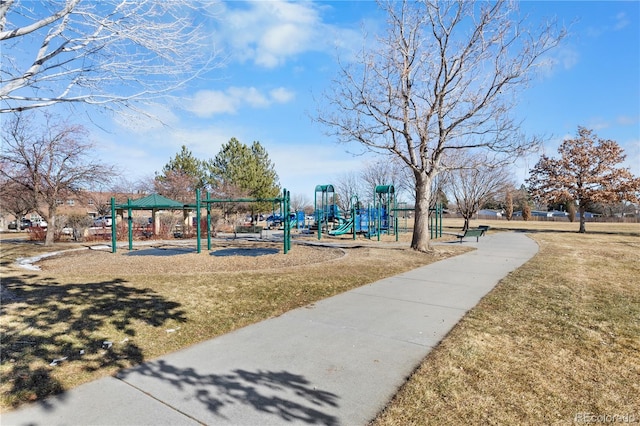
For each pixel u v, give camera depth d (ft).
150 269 29.99
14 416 8.41
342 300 19.21
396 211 64.44
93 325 14.61
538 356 11.76
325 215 79.15
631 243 55.62
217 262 33.99
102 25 12.36
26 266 32.81
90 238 63.93
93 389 9.69
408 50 37.19
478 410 8.61
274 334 14.02
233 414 8.56
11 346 12.42
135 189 111.24
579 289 21.75
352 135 39.75
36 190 53.11
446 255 38.70
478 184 83.82
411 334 14.01
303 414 8.56
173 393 9.52
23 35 11.14
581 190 88.22
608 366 11.03
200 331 14.26
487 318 15.92
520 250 44.29
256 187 103.86
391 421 8.25
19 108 11.43
